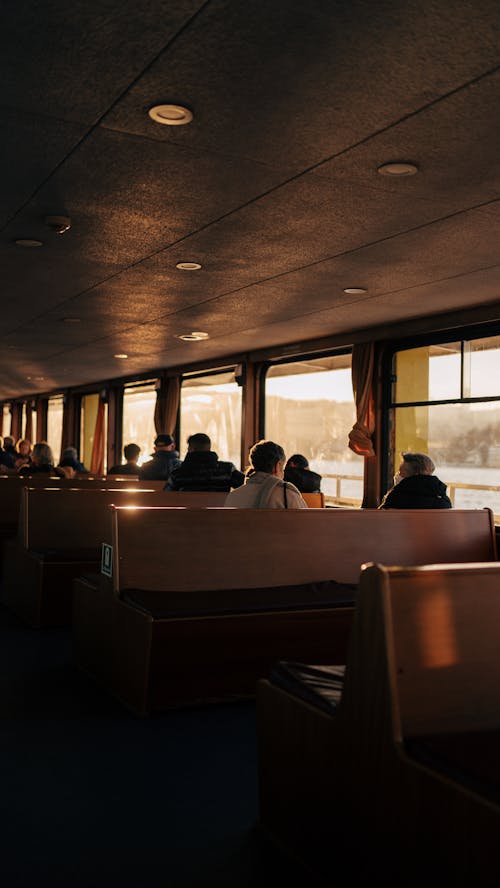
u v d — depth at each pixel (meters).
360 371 9.53
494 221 5.13
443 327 8.35
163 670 3.61
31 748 3.18
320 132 3.81
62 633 5.26
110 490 6.09
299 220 5.19
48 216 5.20
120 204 4.95
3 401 23.92
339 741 2.09
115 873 2.20
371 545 4.53
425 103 3.47
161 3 2.74
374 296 7.53
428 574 2.01
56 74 3.28
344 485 11.95
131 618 3.72
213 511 4.18
